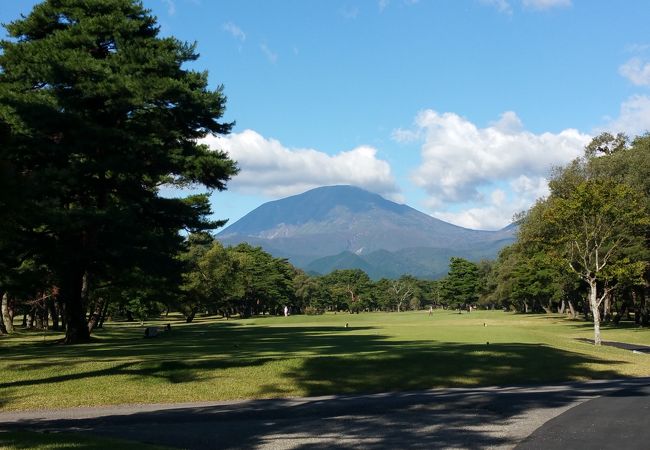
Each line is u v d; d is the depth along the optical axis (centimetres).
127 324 7794
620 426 1080
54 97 2664
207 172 3066
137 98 2688
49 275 3075
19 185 1416
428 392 1617
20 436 1033
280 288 12644
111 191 3006
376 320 8200
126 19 2959
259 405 1443
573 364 2067
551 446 941
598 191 3503
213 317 11525
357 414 1281
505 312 12438
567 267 3759
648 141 5116
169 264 3059
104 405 1488
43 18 3023
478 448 945
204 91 3047
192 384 1691
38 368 1884
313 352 2277
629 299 6219
